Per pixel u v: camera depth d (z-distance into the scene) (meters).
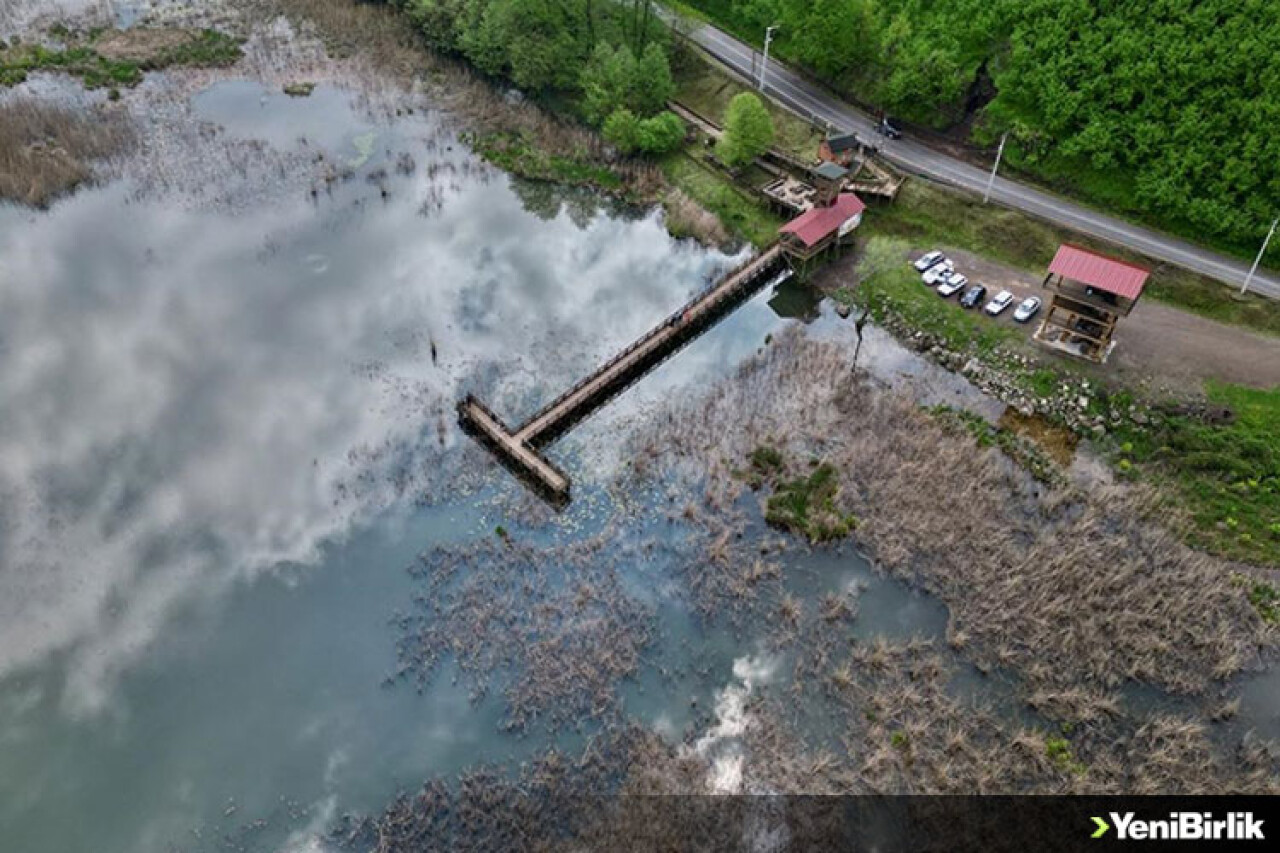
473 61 110.44
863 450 66.31
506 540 60.69
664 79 98.81
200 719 52.00
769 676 53.75
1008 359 73.50
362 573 59.22
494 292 82.69
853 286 82.94
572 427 69.44
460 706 52.12
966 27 96.62
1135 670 53.22
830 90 103.62
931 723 51.25
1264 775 48.78
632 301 82.25
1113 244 80.81
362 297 81.31
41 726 51.88
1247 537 60.59
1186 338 73.06
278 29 120.88
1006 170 90.81
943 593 57.66
